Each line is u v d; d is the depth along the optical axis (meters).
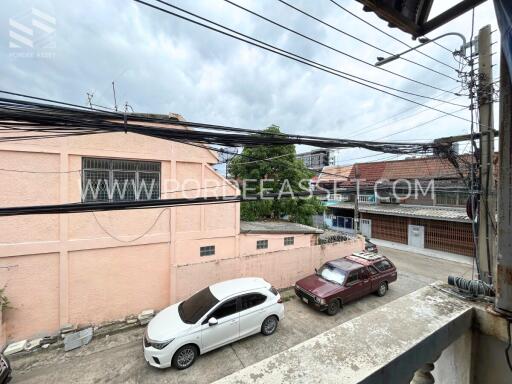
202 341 5.04
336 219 19.28
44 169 5.72
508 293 1.29
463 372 1.43
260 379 0.91
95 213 6.24
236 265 7.70
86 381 4.68
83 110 2.27
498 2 1.17
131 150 6.52
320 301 6.73
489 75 3.48
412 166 14.83
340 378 0.90
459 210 13.48
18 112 2.07
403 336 1.12
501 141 1.36
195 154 7.32
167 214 7.08
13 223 5.52
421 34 1.63
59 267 5.92
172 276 6.91
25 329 5.66
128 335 6.02
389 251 13.98
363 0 1.33
